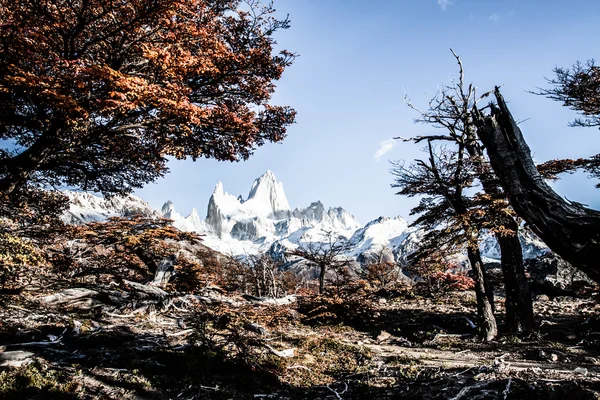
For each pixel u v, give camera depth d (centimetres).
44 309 1060
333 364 909
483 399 480
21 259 771
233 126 1002
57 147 941
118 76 748
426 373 721
